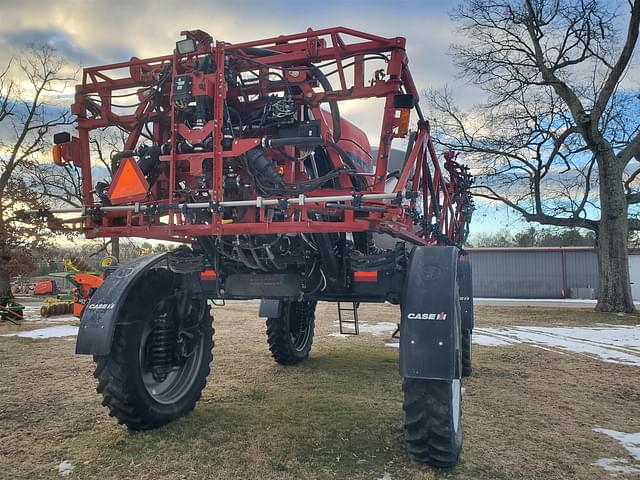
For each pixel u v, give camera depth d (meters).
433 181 6.14
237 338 9.66
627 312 17.73
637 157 19.33
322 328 11.73
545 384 6.10
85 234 4.09
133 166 3.83
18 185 26.62
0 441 3.88
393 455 3.60
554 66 18.70
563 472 3.40
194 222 3.78
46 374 6.33
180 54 3.73
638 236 27.55
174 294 4.41
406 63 3.91
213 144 3.60
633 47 16.59
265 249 4.07
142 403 3.98
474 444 3.88
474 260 36.75
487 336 11.07
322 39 4.00
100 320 3.73
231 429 4.15
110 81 4.24
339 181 4.12
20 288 38.66
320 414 4.58
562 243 50.59
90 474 3.28
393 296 4.17
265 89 4.06
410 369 3.21
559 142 19.00
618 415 4.81
